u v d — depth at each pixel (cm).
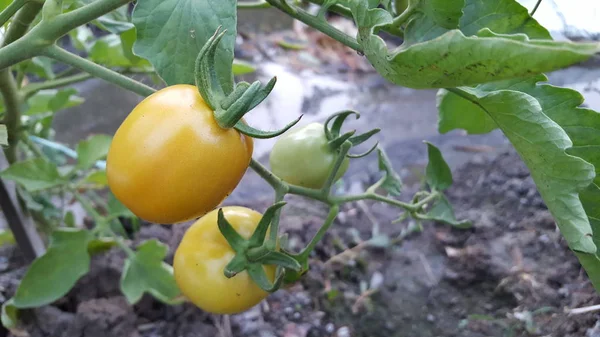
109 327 40
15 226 39
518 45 15
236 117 19
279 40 100
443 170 33
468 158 62
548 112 23
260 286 25
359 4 19
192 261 26
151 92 23
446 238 51
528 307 44
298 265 24
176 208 20
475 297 46
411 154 65
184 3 21
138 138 19
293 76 87
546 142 21
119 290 43
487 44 15
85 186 50
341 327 45
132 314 40
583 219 20
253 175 62
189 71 21
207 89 19
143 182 19
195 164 19
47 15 22
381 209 56
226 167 19
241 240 25
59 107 41
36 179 37
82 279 42
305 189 27
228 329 42
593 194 23
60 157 52
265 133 20
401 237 52
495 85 23
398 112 76
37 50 22
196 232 26
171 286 38
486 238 50
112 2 21
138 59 36
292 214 54
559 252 47
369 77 88
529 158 22
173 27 21
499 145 65
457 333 44
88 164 38
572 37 56
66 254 36
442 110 31
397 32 23
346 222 54
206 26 21
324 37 100
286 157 29
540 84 23
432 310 46
